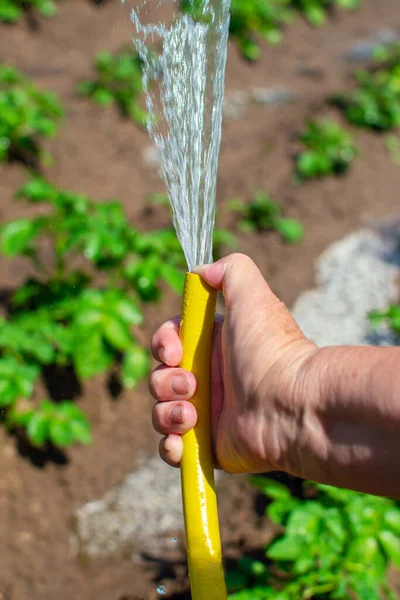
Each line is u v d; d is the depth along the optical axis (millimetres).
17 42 2436
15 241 1314
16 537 1063
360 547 933
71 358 1312
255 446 613
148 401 1336
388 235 1945
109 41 2574
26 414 1146
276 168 2139
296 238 1816
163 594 1026
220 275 644
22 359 1245
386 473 556
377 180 2201
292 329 623
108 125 2123
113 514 1144
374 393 556
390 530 947
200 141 688
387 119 2477
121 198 1859
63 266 1484
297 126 2355
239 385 624
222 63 695
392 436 551
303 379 588
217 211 1902
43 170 1856
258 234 1851
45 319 1282
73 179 1871
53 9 2602
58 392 1277
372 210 2051
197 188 679
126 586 1036
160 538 1114
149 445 1273
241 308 632
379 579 921
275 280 1697
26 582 1021
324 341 1515
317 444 579
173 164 688
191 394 640
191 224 675
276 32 3006
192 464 639
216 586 623
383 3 3574
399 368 555
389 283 1739
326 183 2111
